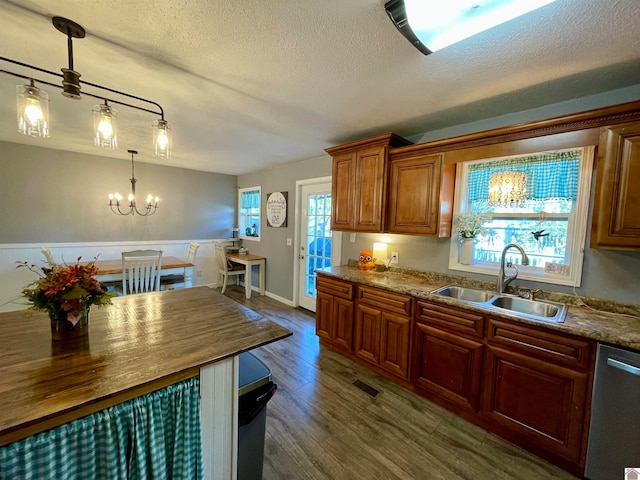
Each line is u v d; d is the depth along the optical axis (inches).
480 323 74.0
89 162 166.9
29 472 31.7
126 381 37.6
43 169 153.6
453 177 98.2
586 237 74.7
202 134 116.2
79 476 35.4
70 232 163.5
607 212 63.1
